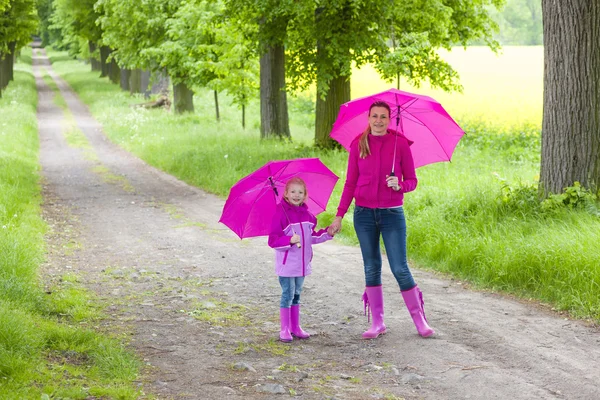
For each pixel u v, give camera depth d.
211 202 14.80
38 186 17.14
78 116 40.59
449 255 8.51
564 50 9.11
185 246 10.30
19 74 67.56
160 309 6.89
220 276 8.42
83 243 10.55
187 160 20.12
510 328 5.98
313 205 5.94
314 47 17.73
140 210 13.81
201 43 28.16
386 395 4.48
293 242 5.61
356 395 4.48
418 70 19.86
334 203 11.73
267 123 23.05
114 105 42.81
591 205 8.69
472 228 9.02
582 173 9.12
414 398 4.44
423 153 6.20
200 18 26.38
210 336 5.94
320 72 17.00
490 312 6.54
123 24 33.94
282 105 23.08
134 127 30.14
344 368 5.09
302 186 5.60
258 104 42.09
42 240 10.30
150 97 44.53
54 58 102.69
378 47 17.03
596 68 9.02
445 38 20.67
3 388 4.19
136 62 35.16
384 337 5.87
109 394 4.27
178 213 13.42
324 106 18.55
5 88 51.56
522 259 7.43
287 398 4.39
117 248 10.18
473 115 29.66
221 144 22.73
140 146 25.78
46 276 8.20
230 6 17.98
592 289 6.51
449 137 6.03
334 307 6.96
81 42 74.00
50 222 12.28
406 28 18.27
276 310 6.91
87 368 4.88
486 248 8.08
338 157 16.66
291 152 18.78
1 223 10.09
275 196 5.76
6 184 14.62
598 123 9.09
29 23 41.66
